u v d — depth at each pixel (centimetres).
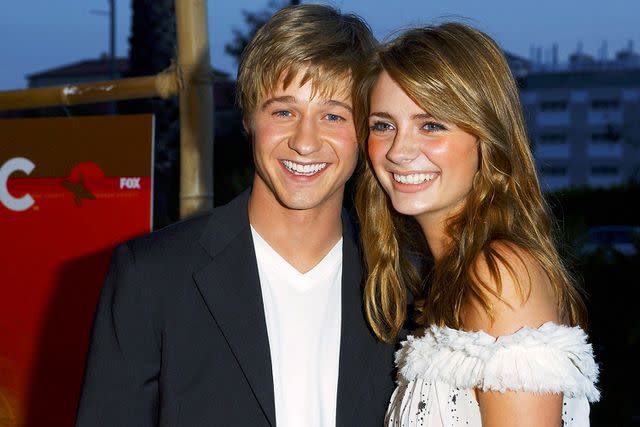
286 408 286
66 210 380
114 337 280
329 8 295
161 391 279
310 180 289
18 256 387
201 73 372
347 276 303
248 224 299
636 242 850
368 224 310
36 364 388
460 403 260
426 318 287
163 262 285
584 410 272
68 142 379
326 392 290
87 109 1315
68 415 386
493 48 276
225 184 810
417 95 268
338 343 296
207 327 284
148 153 371
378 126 284
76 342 382
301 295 295
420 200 278
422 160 275
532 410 244
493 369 244
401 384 285
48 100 400
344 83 286
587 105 5372
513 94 280
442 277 279
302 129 284
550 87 5450
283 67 282
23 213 385
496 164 275
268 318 292
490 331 253
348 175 295
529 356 243
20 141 384
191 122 374
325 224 296
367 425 290
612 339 820
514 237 266
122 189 373
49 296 384
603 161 5375
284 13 289
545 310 253
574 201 2150
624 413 762
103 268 377
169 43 734
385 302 299
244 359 279
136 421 279
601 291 824
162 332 281
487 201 275
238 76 296
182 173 377
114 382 278
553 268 262
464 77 268
